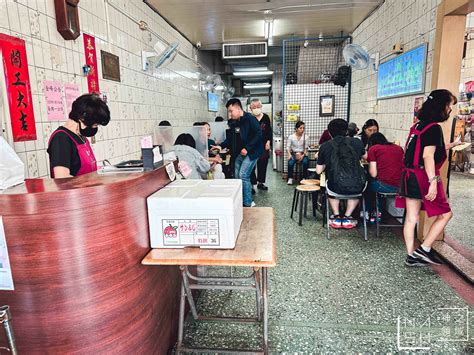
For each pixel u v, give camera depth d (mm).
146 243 1531
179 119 5852
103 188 1271
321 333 1979
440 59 2990
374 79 4918
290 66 7703
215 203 1485
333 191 3484
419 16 3451
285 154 7023
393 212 4090
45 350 1286
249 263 1383
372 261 2932
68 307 1261
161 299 1716
